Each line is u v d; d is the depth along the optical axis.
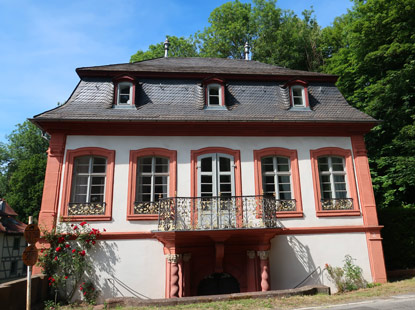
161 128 11.56
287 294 8.69
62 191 10.73
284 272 10.82
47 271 9.80
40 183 32.94
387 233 13.19
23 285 8.24
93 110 11.59
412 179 14.81
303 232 11.16
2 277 23.00
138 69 13.08
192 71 13.10
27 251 7.45
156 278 10.35
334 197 11.71
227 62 16.31
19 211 32.62
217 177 11.39
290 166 11.86
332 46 26.58
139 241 10.56
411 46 15.88
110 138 11.39
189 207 10.27
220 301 8.23
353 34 18.42
